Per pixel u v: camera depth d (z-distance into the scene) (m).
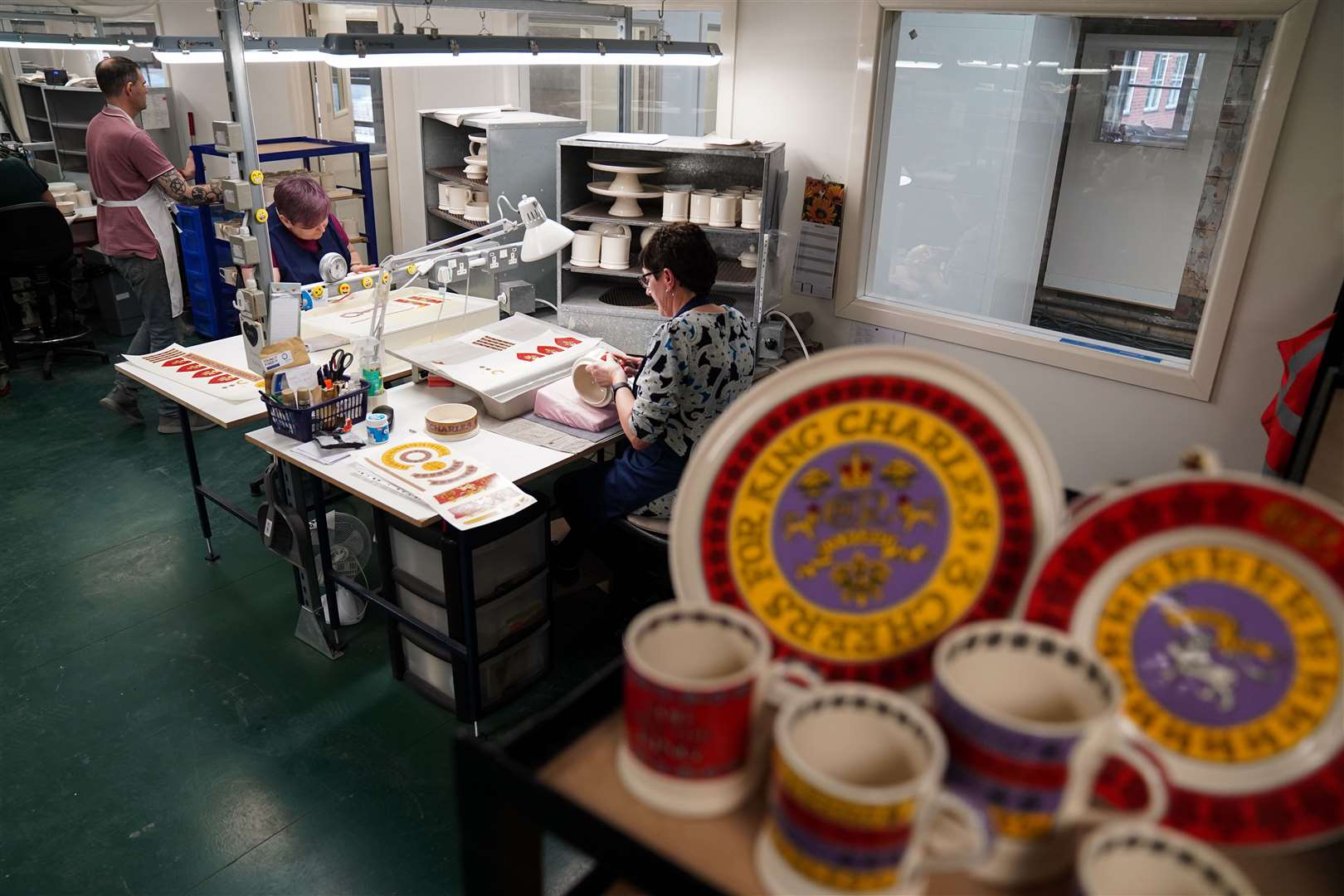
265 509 3.01
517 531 2.56
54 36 4.24
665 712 0.59
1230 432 3.08
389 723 2.67
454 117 4.07
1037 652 0.59
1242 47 2.82
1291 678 0.61
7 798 2.36
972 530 0.68
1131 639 0.64
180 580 3.29
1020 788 0.54
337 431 2.66
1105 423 3.33
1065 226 3.35
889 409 0.69
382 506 2.33
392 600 2.72
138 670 2.84
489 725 2.67
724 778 0.61
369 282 3.11
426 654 2.73
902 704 0.56
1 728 2.59
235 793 2.40
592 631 3.07
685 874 0.56
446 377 2.85
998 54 3.28
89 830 2.27
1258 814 0.60
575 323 3.69
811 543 0.70
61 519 3.65
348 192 5.50
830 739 0.59
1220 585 0.62
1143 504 0.63
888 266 3.80
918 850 0.53
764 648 0.62
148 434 4.40
